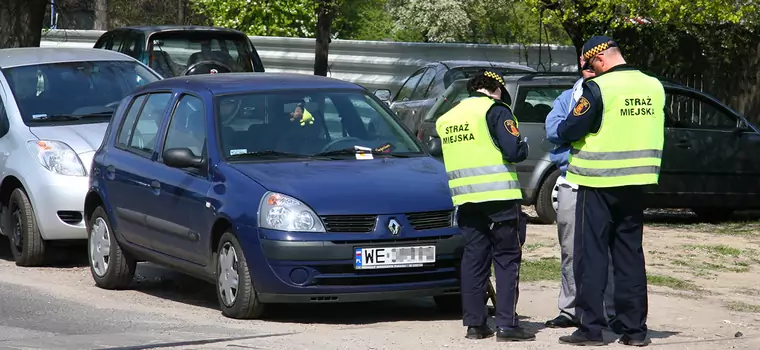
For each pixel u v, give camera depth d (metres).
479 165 27.98
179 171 34.69
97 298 36.31
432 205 31.28
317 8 89.50
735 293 39.00
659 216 61.91
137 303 35.47
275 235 30.27
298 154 34.00
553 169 53.84
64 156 41.78
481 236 28.45
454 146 28.23
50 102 44.94
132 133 38.50
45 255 42.56
